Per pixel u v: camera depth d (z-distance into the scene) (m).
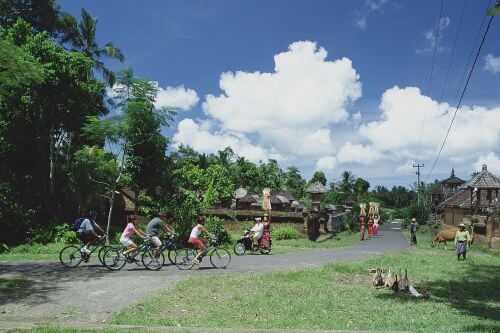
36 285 11.09
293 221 31.77
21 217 22.91
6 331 6.86
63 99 25.77
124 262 14.03
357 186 102.19
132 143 25.98
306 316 8.71
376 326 7.96
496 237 26.30
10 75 14.67
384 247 27.33
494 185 33.66
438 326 8.05
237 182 76.06
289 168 98.25
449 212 45.84
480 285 13.18
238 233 30.30
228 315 8.62
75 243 22.25
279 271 14.45
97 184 26.80
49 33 33.56
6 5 30.39
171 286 11.34
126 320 8.01
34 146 26.91
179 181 26.75
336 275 14.40
